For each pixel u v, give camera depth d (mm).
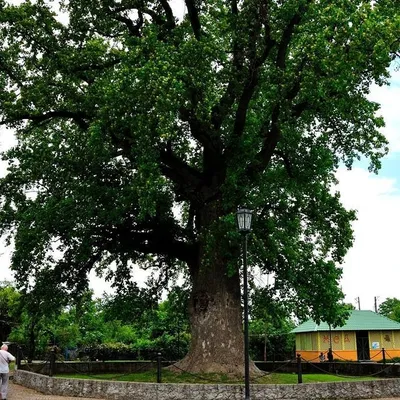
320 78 15977
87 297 23750
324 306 20281
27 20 17422
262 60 17484
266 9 16625
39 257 19891
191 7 18016
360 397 15695
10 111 17500
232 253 17234
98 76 18109
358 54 15148
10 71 18125
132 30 18984
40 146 19453
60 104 18422
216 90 17766
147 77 14719
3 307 36250
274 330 43125
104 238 20656
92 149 17656
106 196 18641
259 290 21750
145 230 20688
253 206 17969
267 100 18375
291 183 20047
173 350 36719
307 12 16297
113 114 15930
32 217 18188
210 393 14867
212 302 18172
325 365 24531
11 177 19797
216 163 18625
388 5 15578
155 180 15461
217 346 17672
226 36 17875
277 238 18859
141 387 15258
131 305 24938
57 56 17844
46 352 35031
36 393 17094
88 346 40844
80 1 18500
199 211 19594
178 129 17547
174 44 16969
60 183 19094
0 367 15273
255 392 14891
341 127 20359
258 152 18688
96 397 15742
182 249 20188
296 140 19625
